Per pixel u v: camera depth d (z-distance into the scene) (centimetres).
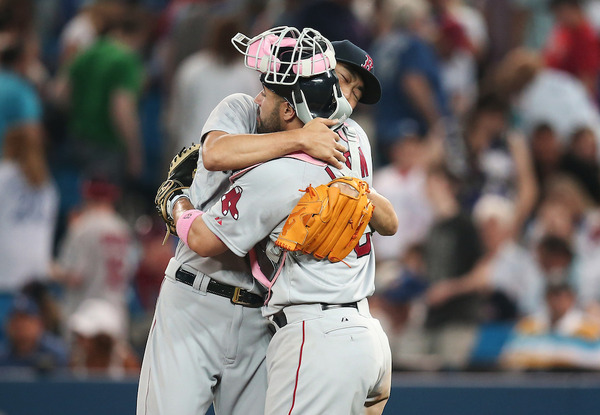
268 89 1319
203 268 1393
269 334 1434
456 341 2492
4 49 3253
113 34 3431
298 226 1255
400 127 3194
